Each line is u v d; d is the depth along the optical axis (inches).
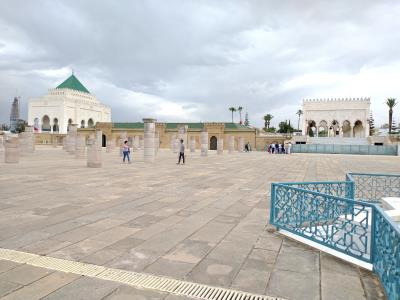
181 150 856.3
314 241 194.7
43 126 3243.1
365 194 382.9
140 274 152.0
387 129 3752.5
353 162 1101.7
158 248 187.5
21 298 127.5
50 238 201.8
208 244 196.7
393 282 123.6
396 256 120.2
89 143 707.4
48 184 430.6
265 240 206.5
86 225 232.4
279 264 167.9
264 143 2437.3
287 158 1291.8
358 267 165.9
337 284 146.3
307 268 163.5
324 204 200.1
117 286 139.6
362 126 2733.8
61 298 128.2
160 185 436.5
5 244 189.5
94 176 531.2
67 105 3129.9
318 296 134.7
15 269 154.6
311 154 1852.9
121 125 2802.7
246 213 279.0
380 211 150.9
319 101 2755.9
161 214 270.2
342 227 182.1
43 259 167.5
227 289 139.3
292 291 138.7
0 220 242.4
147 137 877.2
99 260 167.6
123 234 212.7
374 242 161.6
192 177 541.3
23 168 657.0
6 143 783.1
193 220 252.7
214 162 950.4
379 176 382.3
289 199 219.1
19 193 359.3
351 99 2674.7
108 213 270.1
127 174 571.2
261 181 501.4
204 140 1283.2
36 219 246.5
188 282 145.0
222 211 285.6
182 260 170.2
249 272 157.0
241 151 1998.0
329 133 2741.1
